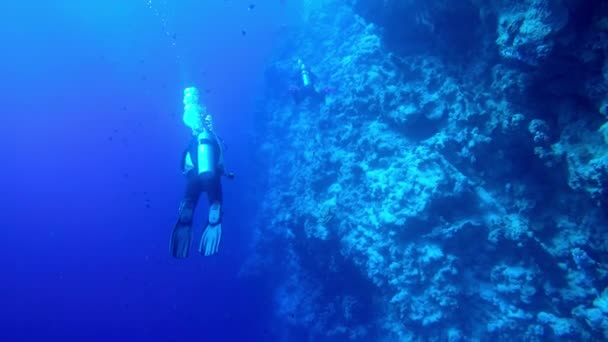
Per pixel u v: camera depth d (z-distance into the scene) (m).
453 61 7.01
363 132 9.51
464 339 6.17
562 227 5.44
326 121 12.05
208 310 26.23
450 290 6.31
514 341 5.78
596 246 5.03
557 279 5.52
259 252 17.47
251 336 19.58
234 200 24.22
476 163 6.41
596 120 4.56
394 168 7.82
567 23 4.09
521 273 5.71
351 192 9.09
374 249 7.76
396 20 8.05
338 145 10.59
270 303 17.25
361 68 11.98
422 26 7.51
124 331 33.44
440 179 6.54
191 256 28.39
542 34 4.20
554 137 5.06
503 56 4.96
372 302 9.54
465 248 6.41
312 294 12.11
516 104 5.35
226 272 24.25
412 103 7.71
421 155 7.11
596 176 4.25
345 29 17.98
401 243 7.07
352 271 9.52
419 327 6.88
